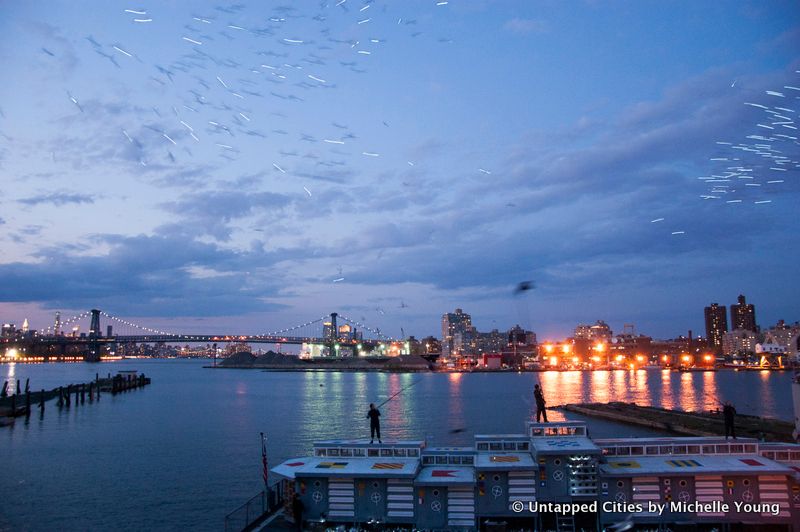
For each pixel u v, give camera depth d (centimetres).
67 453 6906
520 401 15150
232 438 8044
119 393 18262
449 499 2898
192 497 4759
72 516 4253
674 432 8100
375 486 2959
